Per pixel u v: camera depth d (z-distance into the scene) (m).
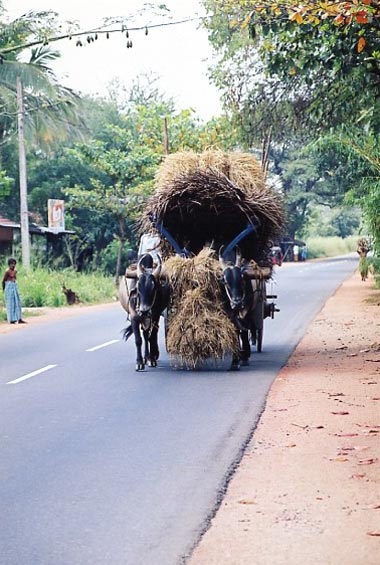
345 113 30.02
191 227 18.41
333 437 11.52
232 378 16.55
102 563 7.21
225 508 8.59
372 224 29.22
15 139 54.47
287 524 8.08
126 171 49.16
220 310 17.28
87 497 8.96
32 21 28.52
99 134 62.59
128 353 20.73
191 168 17.92
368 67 23.17
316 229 134.25
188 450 10.87
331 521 8.16
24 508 8.62
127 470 9.98
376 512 8.41
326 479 9.54
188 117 49.25
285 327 26.45
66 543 7.66
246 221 18.02
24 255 41.62
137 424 12.42
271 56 24.27
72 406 13.88
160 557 7.32
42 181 58.69
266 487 9.26
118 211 48.97
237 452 10.73
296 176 90.75
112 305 38.62
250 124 37.44
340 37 21.67
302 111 35.84
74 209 56.78
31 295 38.28
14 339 24.55
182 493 9.06
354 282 51.34
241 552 7.40
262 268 18.45
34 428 12.25
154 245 20.33
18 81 41.09
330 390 15.10
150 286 17.16
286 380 16.25
